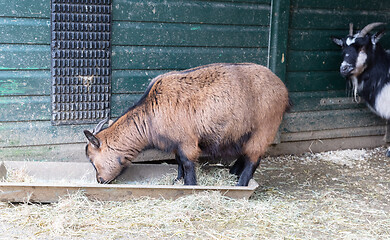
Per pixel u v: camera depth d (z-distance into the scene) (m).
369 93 5.74
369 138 6.22
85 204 3.70
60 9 4.34
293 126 5.62
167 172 4.46
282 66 5.30
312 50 5.54
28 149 4.57
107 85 4.70
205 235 3.39
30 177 4.12
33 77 4.42
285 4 5.16
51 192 3.64
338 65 5.74
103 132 3.98
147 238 3.31
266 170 5.15
